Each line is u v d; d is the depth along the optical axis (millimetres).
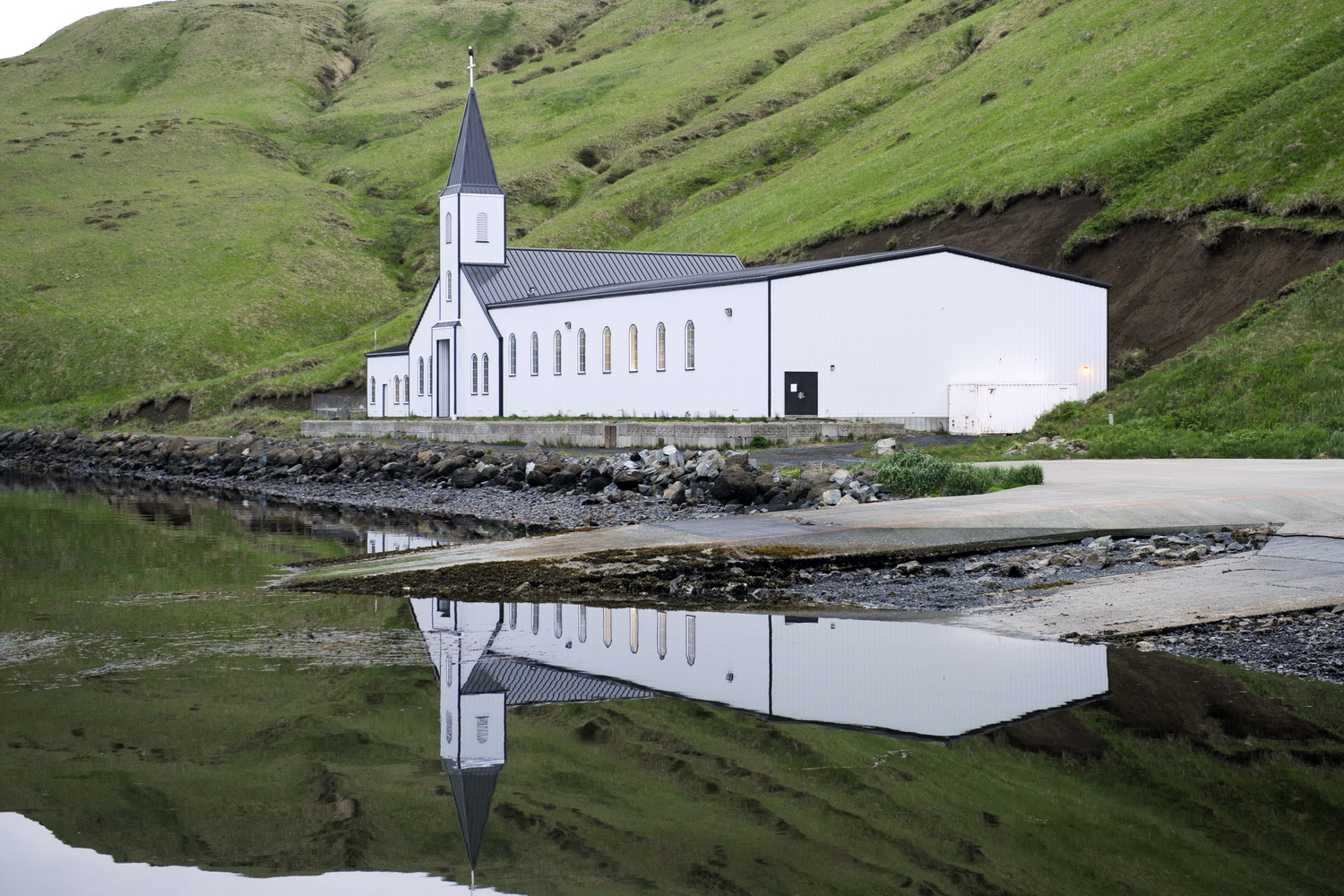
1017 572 19234
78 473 60562
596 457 38781
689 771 10867
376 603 19234
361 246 148500
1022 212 82688
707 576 20078
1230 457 36750
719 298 52562
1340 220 60312
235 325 118125
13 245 139375
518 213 151375
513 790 10422
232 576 22922
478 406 69750
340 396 91375
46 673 14898
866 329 52094
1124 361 61906
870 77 161875
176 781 10867
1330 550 19234
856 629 16406
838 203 110312
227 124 195625
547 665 14969
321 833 9570
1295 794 9953
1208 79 91812
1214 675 13492
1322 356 43219
